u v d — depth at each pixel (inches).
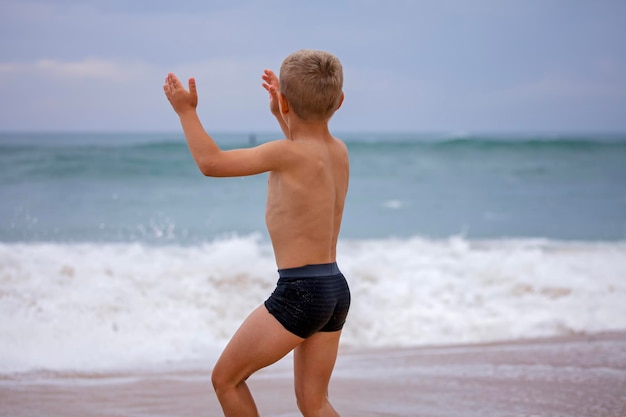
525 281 358.9
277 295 123.6
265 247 452.4
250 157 121.0
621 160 1213.1
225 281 335.9
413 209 754.2
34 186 789.9
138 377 227.3
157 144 1031.6
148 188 793.6
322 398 130.2
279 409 191.5
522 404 194.9
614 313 316.5
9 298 294.8
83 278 326.6
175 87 122.0
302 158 122.9
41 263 349.7
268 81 135.9
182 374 231.6
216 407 194.5
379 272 361.7
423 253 429.4
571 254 440.1
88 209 639.8
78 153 997.2
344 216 701.3
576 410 189.3
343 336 288.5
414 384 215.9
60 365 240.8
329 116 127.4
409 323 302.5
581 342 274.5
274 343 122.6
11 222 542.0
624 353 254.1
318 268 123.9
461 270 378.3
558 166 1163.9
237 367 125.2
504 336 291.4
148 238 481.1
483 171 1109.1
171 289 321.1
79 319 283.0
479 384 215.3
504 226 647.8
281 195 123.5
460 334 293.0
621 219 698.2
